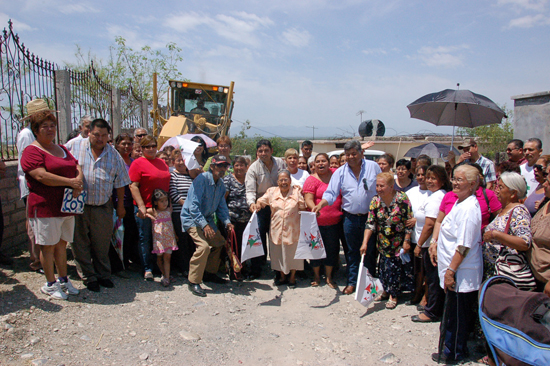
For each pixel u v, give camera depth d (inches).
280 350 143.2
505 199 132.3
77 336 139.2
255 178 223.5
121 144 215.9
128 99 461.4
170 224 201.0
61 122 256.7
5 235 215.6
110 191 180.7
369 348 145.2
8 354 122.4
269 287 212.4
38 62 232.2
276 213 205.6
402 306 185.0
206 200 195.6
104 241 181.8
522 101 317.4
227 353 139.1
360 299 172.4
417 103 243.6
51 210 154.9
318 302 191.6
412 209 181.8
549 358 89.0
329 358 138.0
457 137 548.7
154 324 155.3
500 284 109.4
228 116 454.0
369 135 606.9
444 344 134.0
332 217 207.2
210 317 167.5
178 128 367.2
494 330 100.7
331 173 223.3
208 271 210.5
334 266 235.1
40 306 153.4
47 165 153.1
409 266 185.2
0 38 200.5
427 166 180.2
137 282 199.3
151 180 195.5
